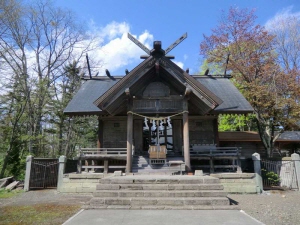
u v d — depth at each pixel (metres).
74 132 30.33
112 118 17.70
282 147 25.05
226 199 7.70
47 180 14.85
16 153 17.95
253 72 21.75
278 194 12.05
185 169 13.43
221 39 25.09
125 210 7.11
